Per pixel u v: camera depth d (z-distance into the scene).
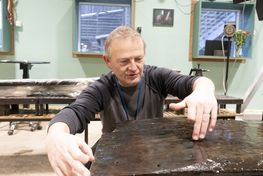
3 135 2.79
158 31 3.81
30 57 3.74
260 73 2.01
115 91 0.98
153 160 0.46
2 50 3.58
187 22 3.82
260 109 3.88
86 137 1.80
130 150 0.51
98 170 0.42
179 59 3.89
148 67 1.08
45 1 3.66
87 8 3.85
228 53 3.55
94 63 3.78
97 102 0.93
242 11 3.95
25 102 1.85
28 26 3.68
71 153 0.48
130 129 0.66
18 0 3.63
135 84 0.94
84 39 3.91
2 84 1.84
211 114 0.62
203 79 0.82
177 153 0.49
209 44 3.75
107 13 3.89
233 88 3.96
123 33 0.83
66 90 1.89
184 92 0.89
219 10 3.95
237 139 0.57
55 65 3.77
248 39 3.84
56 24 3.71
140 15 3.76
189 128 0.66
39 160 2.14
